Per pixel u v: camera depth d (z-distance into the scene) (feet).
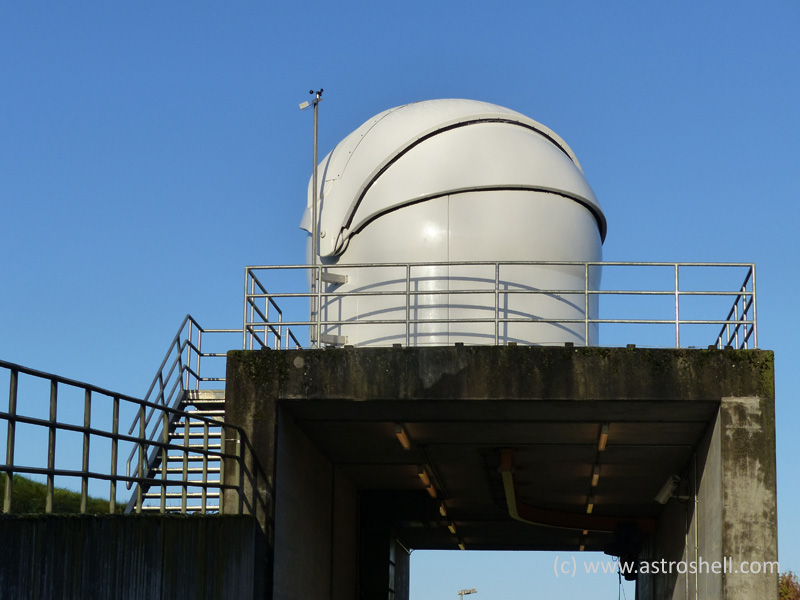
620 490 83.20
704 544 61.62
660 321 57.11
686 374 55.57
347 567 81.10
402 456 73.41
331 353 57.93
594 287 72.79
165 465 46.37
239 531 52.49
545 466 76.18
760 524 53.31
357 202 71.87
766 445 54.29
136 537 39.04
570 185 72.38
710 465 59.16
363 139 74.43
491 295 68.90
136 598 38.91
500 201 70.28
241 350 58.44
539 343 68.59
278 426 58.18
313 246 71.92
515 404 57.72
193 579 45.03
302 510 64.34
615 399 55.62
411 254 69.77
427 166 70.90
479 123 73.97
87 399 38.27
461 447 70.54
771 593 52.39
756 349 55.72
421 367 57.11
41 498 74.54
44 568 32.07
